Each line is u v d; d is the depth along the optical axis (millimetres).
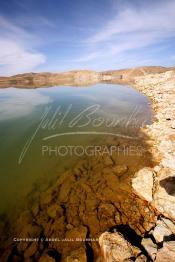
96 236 5695
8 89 44531
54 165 9547
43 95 32281
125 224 6008
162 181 6844
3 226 6098
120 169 8906
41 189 7777
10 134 13250
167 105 19562
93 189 7664
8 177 8594
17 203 7051
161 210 6129
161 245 4988
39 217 6414
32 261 5055
